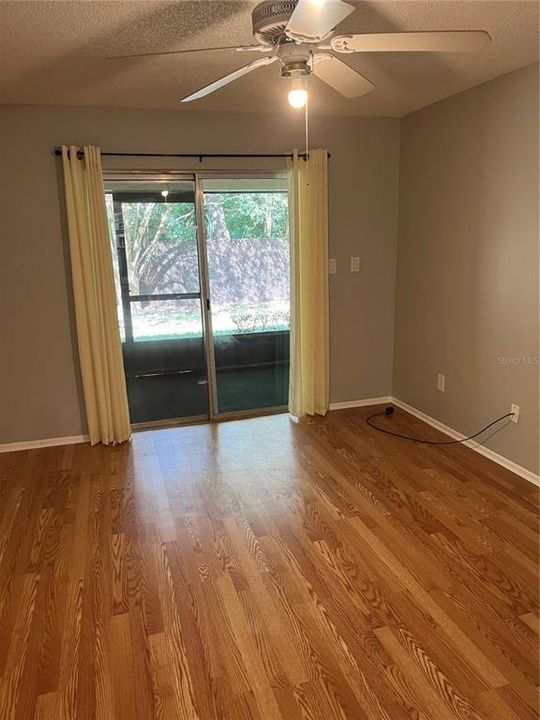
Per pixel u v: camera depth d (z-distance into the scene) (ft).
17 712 5.56
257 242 13.67
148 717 5.47
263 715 5.45
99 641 6.48
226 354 14.16
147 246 12.88
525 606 6.91
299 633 6.54
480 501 9.59
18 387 12.24
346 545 8.34
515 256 10.13
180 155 12.21
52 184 11.51
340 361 14.65
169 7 6.55
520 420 10.44
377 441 12.51
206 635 6.54
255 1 6.40
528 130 9.48
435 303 12.86
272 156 12.85
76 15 6.73
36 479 10.89
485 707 5.47
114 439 12.71
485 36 5.60
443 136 11.87
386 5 6.75
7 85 9.69
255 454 11.91
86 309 11.94
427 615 6.79
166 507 9.63
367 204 13.83
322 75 7.09
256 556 8.10
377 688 5.73
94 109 11.44
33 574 7.78
